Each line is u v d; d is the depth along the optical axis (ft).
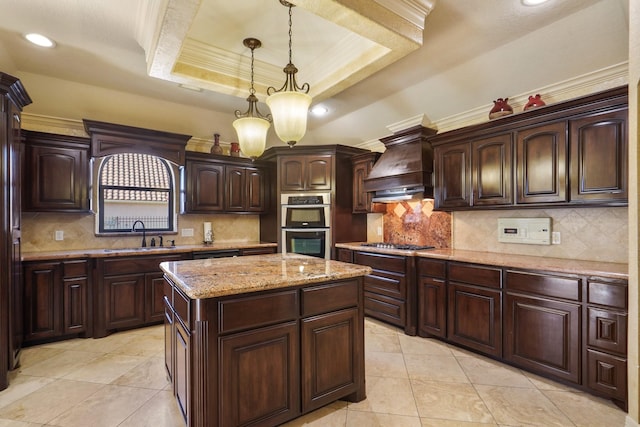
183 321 6.00
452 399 7.20
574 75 8.84
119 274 11.21
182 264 7.77
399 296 11.44
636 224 5.35
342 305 6.81
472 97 10.90
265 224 16.35
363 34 6.94
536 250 9.87
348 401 7.11
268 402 5.85
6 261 7.84
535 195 8.75
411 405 6.97
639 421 5.29
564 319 7.53
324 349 6.54
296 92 6.89
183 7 6.23
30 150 10.59
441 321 10.22
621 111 7.26
